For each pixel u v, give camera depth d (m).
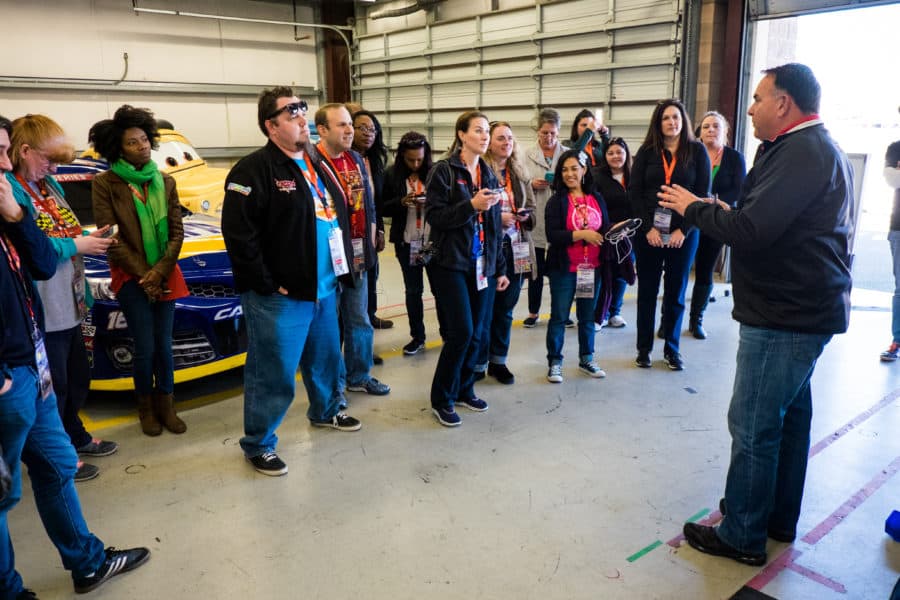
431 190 3.00
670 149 3.85
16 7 8.45
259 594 2.09
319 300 2.90
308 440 3.19
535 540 2.37
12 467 1.76
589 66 7.42
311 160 2.81
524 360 4.32
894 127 10.02
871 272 6.66
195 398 3.73
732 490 2.21
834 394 3.68
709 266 4.55
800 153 1.89
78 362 2.83
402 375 4.07
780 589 2.11
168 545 2.35
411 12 9.80
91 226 4.32
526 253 3.69
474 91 9.12
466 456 3.01
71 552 2.05
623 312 5.46
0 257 1.68
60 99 8.95
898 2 5.07
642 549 2.31
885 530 2.40
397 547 2.33
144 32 9.51
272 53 10.81
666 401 3.62
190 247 3.51
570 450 3.06
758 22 6.05
